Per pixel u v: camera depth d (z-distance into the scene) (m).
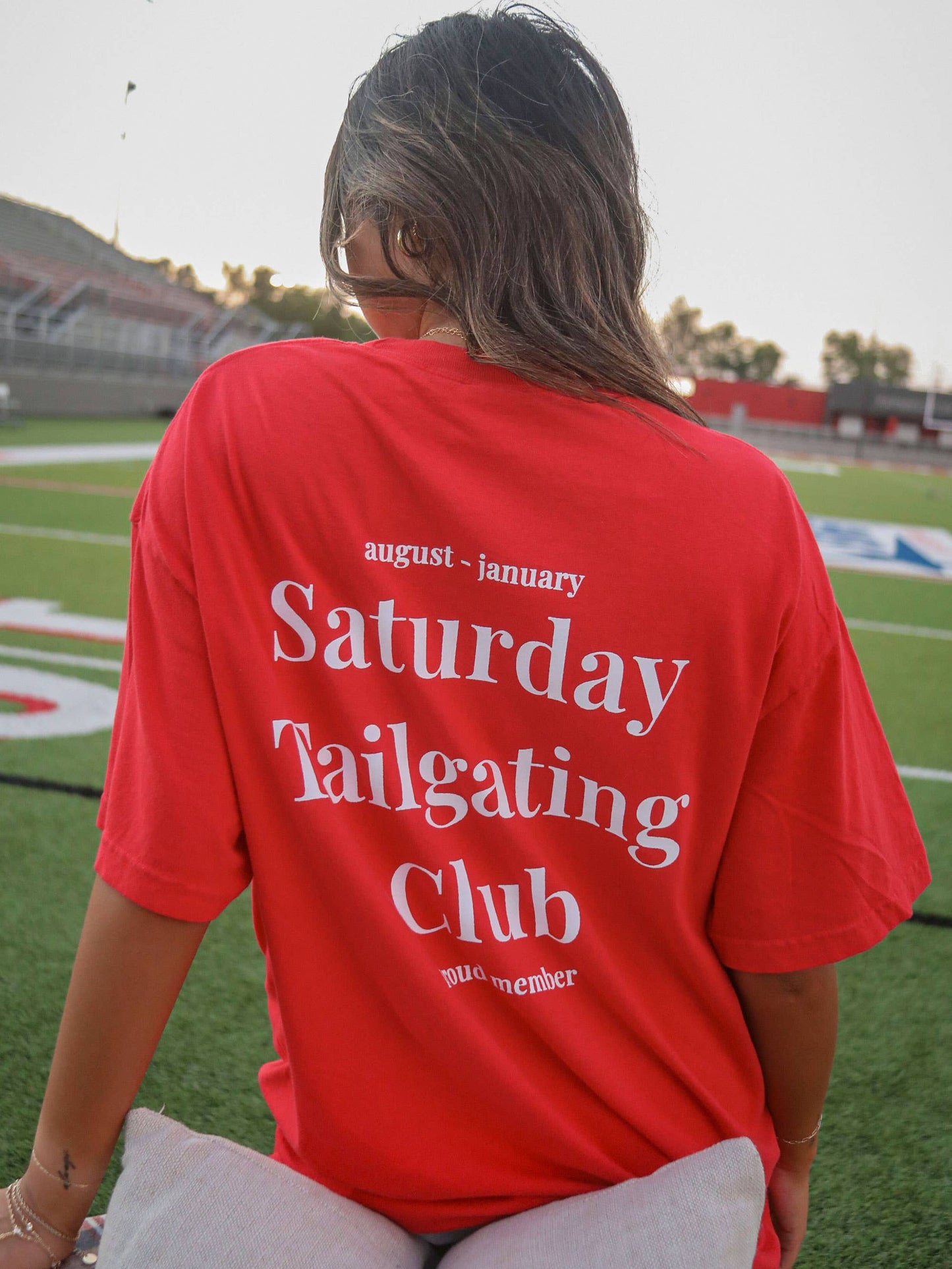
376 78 0.72
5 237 24.52
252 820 0.69
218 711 0.67
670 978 0.75
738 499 0.66
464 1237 0.77
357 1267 0.68
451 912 0.70
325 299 0.77
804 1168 0.89
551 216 0.67
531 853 0.70
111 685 4.09
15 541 7.21
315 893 0.70
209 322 29.02
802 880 0.72
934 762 3.85
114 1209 0.68
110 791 0.70
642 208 0.74
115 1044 0.70
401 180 0.67
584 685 0.66
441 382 0.66
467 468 0.65
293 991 0.72
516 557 0.65
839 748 0.70
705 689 0.67
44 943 2.22
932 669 5.40
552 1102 0.73
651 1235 0.65
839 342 77.00
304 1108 0.74
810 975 0.74
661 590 0.65
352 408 0.65
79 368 21.30
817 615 0.68
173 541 0.66
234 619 0.65
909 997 2.24
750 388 48.25
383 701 0.68
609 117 0.70
